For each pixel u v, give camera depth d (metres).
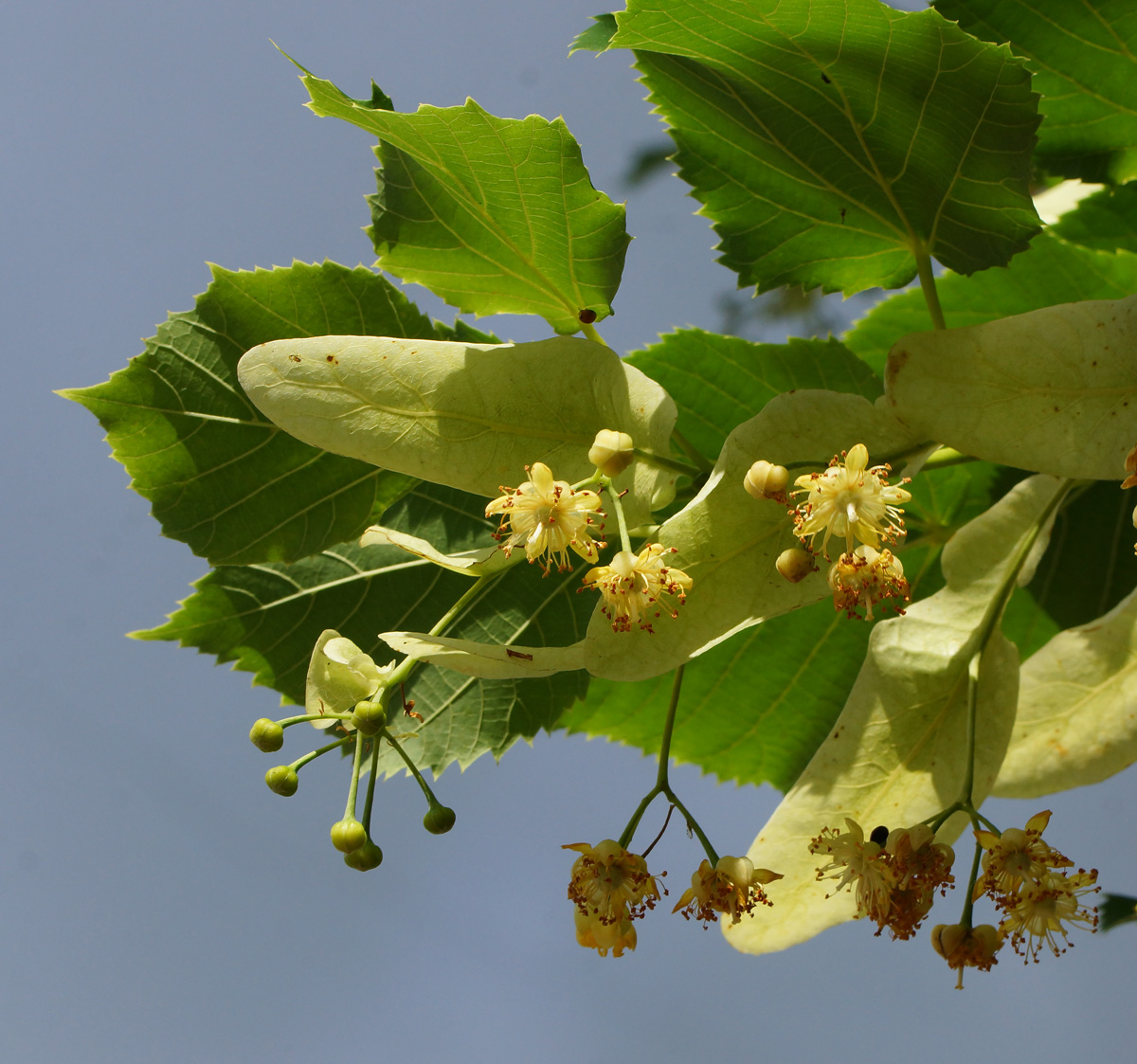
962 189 0.64
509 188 0.62
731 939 0.63
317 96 0.61
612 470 0.60
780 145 0.64
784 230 0.65
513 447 0.61
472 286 0.64
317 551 0.65
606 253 0.63
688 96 0.64
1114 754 0.64
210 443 0.64
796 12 0.61
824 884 0.63
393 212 0.64
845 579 0.60
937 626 0.63
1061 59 0.64
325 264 0.64
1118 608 0.64
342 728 0.61
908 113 0.63
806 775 0.63
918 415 0.61
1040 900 0.61
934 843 0.61
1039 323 0.60
